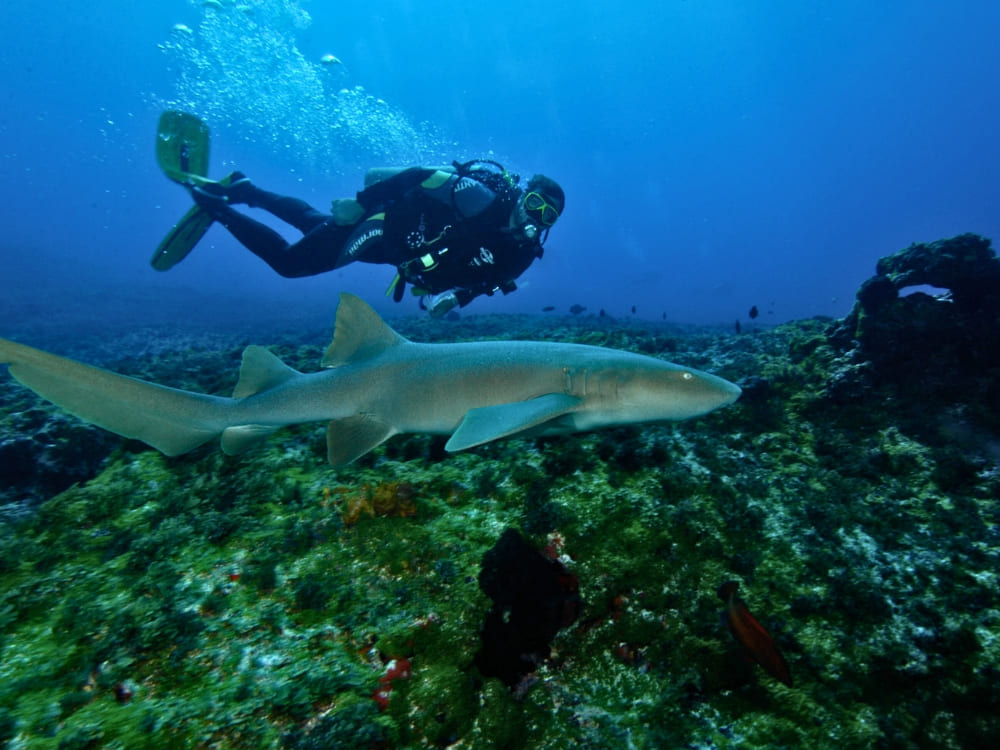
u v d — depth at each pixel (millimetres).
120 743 2420
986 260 5430
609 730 2701
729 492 4086
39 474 5066
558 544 3564
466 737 2635
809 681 2910
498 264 5625
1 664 2816
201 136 8336
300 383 4625
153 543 3559
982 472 4520
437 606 3129
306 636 2965
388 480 4332
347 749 2398
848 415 5465
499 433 3471
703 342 9930
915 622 3137
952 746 2664
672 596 3256
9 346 3988
